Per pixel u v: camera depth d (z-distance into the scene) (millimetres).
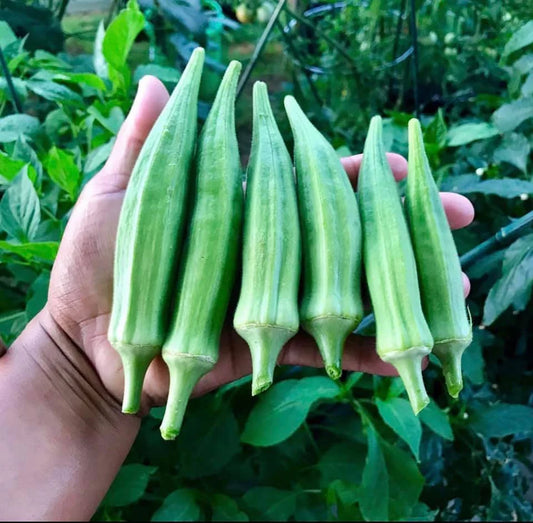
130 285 192
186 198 206
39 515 211
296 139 222
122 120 286
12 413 219
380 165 215
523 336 377
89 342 234
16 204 242
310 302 191
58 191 286
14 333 273
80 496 226
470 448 337
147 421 327
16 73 332
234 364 239
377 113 490
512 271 257
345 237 200
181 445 314
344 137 481
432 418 281
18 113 291
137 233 195
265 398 289
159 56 385
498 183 294
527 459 346
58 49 379
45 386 229
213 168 206
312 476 331
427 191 206
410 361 182
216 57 422
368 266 197
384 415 272
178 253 200
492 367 376
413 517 300
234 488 356
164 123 211
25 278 278
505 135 322
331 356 186
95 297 230
